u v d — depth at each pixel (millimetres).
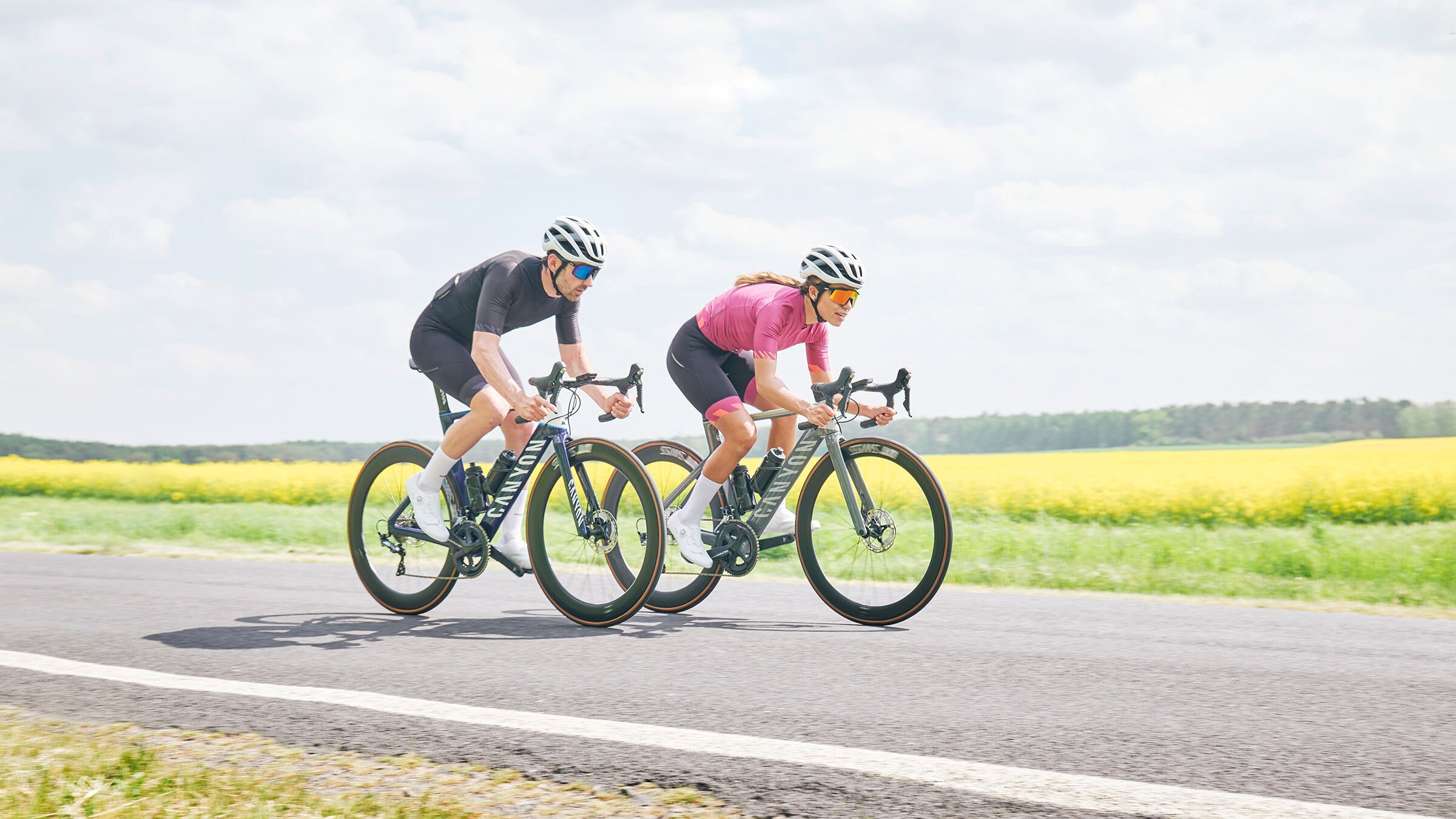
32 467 21297
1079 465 23094
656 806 2107
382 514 4633
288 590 5348
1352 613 4672
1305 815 2045
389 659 3537
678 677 3260
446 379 4375
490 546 4395
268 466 21281
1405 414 65000
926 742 2545
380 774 2299
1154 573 6496
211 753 2445
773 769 2334
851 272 4270
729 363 4875
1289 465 19516
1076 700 2971
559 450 4340
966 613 4570
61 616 4484
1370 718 2783
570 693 3045
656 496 4156
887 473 4500
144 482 18453
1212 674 3309
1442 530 9547
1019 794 2172
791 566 6953
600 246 4195
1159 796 2158
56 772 2260
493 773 2307
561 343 4645
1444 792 2186
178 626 4215
